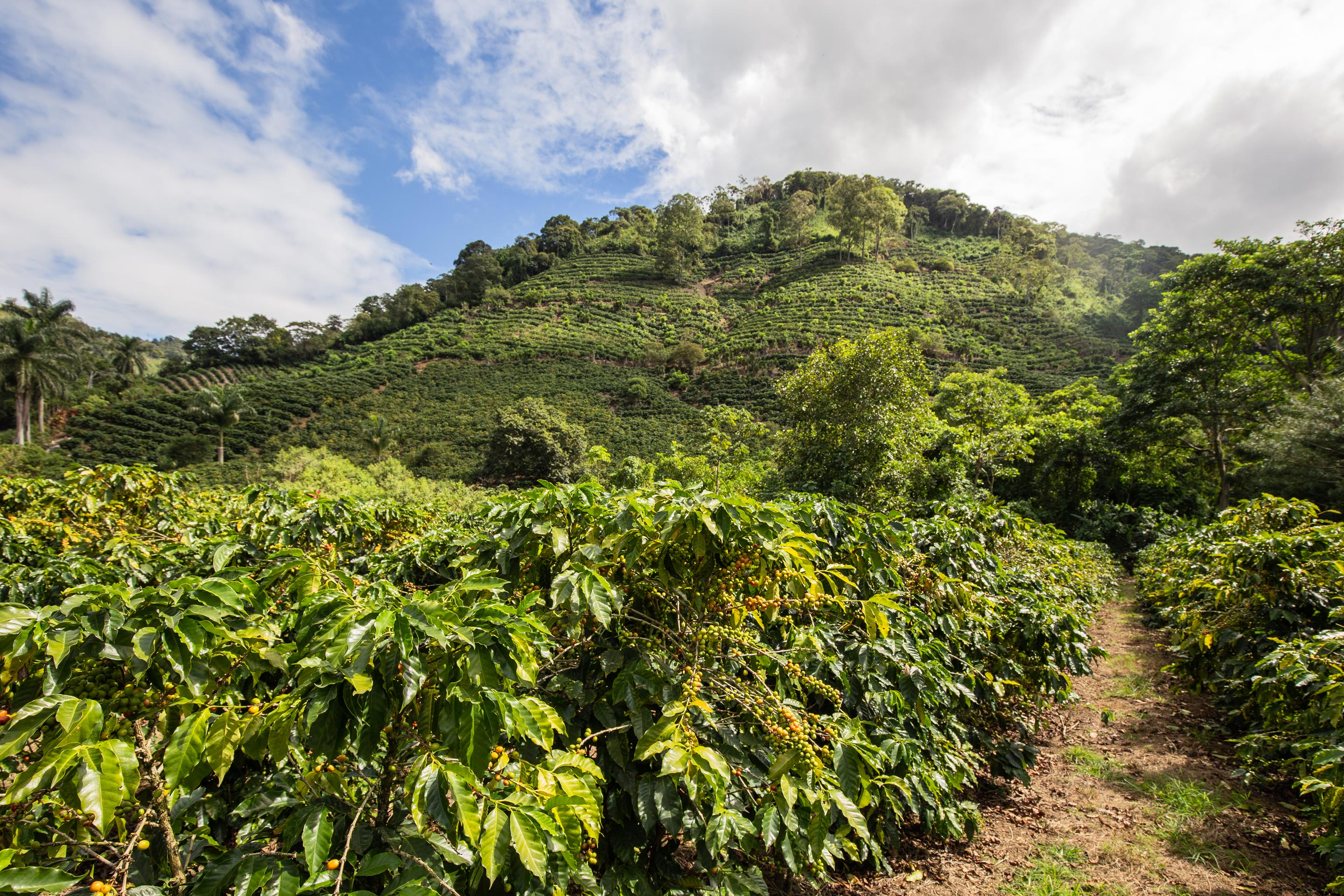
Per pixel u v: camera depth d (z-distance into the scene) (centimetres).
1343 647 288
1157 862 263
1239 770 323
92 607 140
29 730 114
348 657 126
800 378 1026
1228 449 1725
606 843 182
